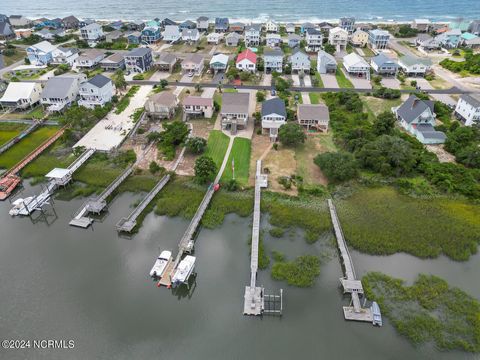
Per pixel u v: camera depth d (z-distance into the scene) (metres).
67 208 58.38
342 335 39.38
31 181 63.94
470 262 48.12
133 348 38.44
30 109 88.00
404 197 59.28
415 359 36.84
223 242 51.56
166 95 84.81
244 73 106.44
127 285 45.47
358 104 86.25
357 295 42.50
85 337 39.59
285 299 43.16
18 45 140.75
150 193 59.03
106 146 72.69
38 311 42.31
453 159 69.06
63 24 169.62
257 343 38.84
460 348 37.44
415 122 77.50
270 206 57.38
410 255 49.12
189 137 74.38
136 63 110.88
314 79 105.50
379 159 64.12
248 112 82.25
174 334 39.81
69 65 118.75
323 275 46.28
